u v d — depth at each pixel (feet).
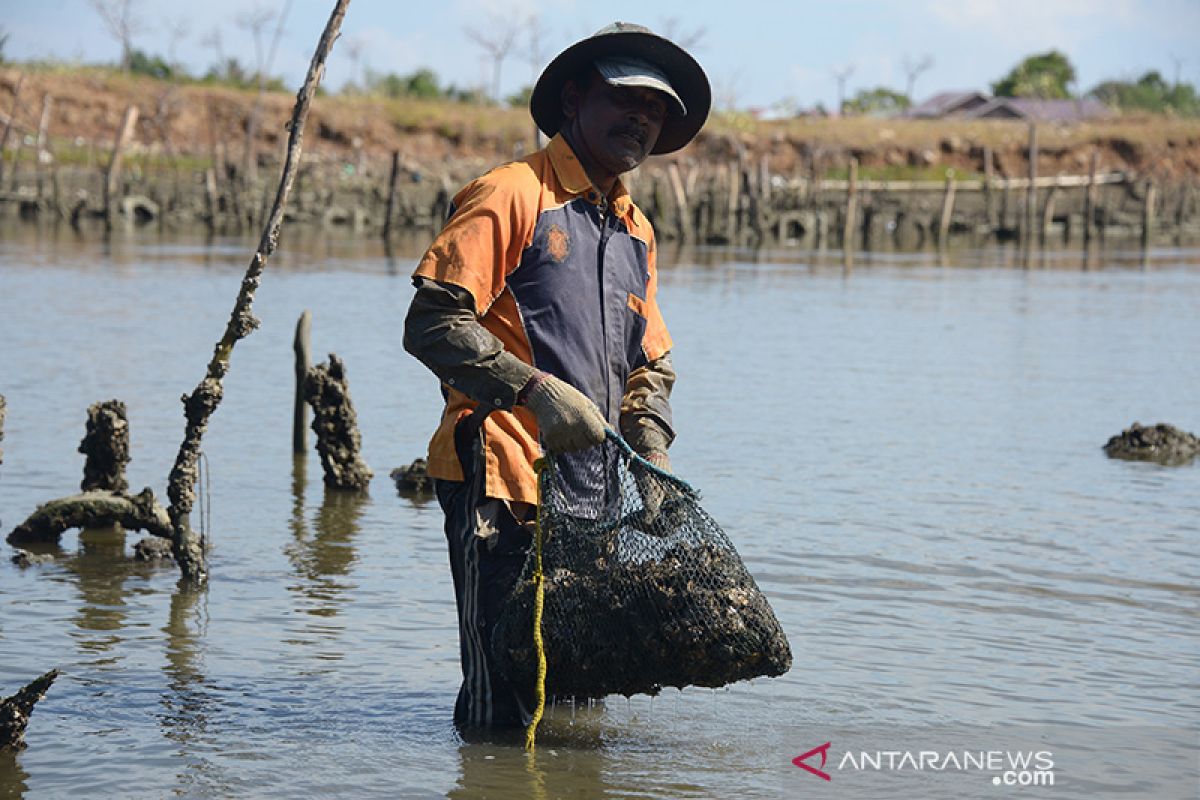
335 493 28.99
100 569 22.98
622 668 14.83
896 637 19.67
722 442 34.53
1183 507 28.43
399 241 130.82
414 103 227.40
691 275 96.02
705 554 14.83
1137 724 16.49
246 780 14.23
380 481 30.25
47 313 59.26
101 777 14.28
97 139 195.11
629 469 15.34
